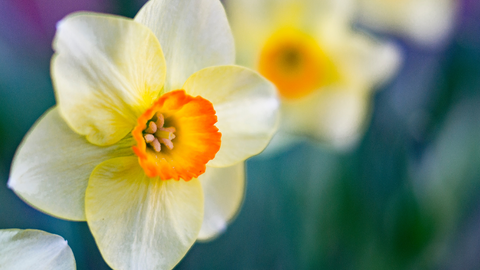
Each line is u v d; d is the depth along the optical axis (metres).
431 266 0.36
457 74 0.37
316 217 0.36
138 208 0.28
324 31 0.37
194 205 0.29
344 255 0.36
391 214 0.36
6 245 0.27
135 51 0.28
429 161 0.37
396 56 0.36
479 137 0.36
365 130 0.37
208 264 0.35
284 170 0.37
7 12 0.34
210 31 0.29
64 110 0.27
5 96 0.32
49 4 0.36
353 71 0.37
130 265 0.28
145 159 0.28
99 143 0.28
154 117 0.30
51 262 0.28
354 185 0.36
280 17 0.37
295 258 0.36
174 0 0.28
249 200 0.36
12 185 0.27
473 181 0.36
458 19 0.38
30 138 0.27
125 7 0.34
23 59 0.33
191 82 0.29
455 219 0.36
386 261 0.36
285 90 0.38
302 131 0.38
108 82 0.27
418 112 0.37
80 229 0.33
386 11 0.37
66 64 0.27
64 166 0.27
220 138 0.29
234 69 0.29
